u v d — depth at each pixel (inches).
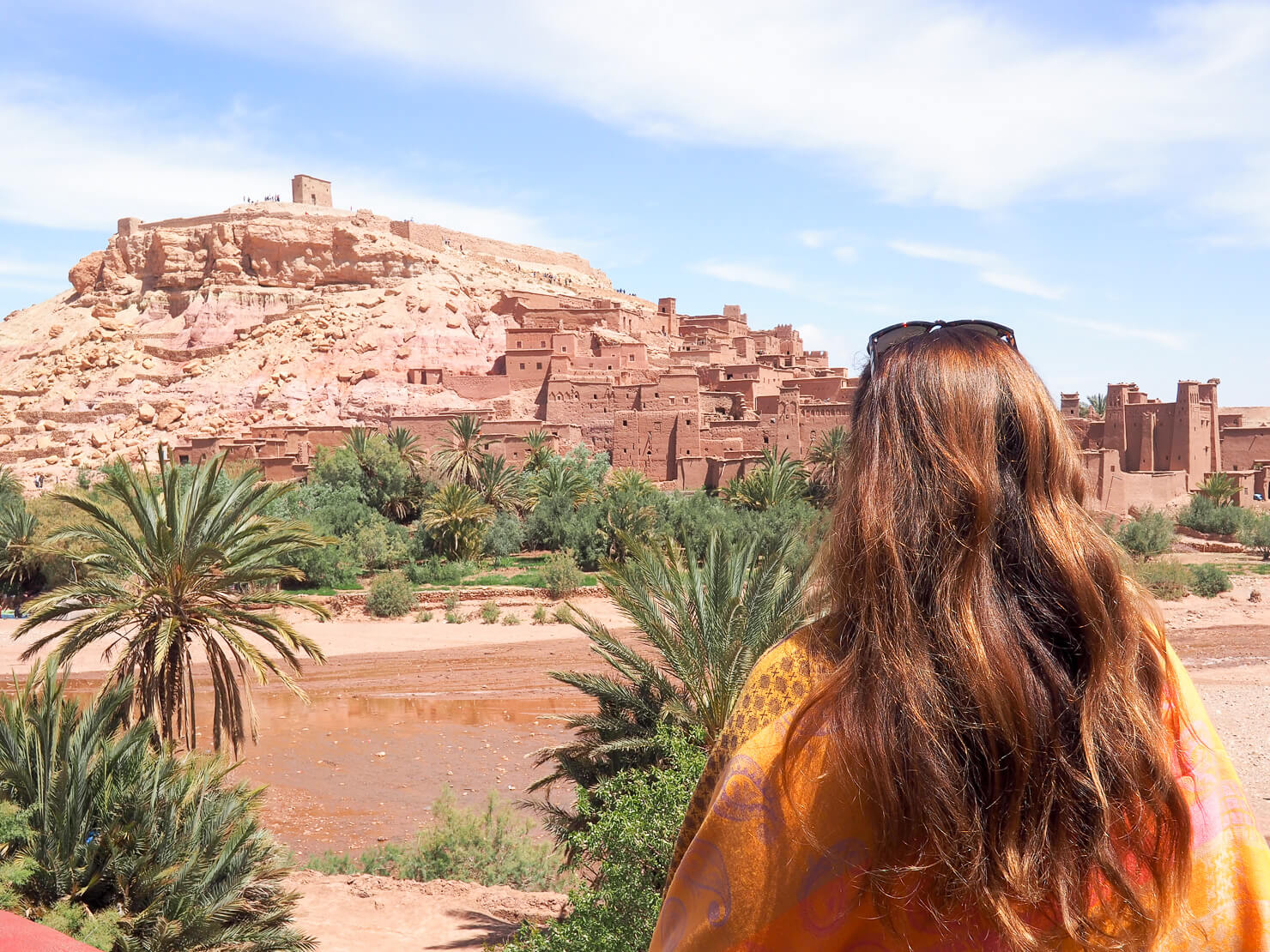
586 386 3265.3
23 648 1578.5
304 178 5157.5
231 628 637.3
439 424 3048.7
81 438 3981.3
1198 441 2962.6
